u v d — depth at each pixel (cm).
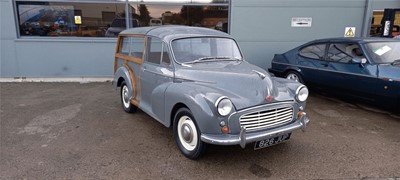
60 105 596
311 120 510
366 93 537
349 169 339
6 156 368
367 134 445
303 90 364
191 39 434
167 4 841
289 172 333
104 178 319
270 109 334
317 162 356
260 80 349
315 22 847
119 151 386
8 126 473
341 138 429
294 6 834
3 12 784
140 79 479
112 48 840
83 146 400
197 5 845
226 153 378
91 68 848
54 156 369
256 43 859
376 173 331
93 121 502
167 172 333
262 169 340
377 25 848
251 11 835
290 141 418
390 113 548
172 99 367
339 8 836
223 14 851
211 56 438
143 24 849
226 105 308
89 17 827
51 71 836
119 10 831
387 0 827
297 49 699
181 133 371
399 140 422
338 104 612
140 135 441
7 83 802
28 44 810
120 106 594
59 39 820
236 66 405
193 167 344
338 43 603
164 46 420
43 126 475
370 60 534
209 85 356
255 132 326
